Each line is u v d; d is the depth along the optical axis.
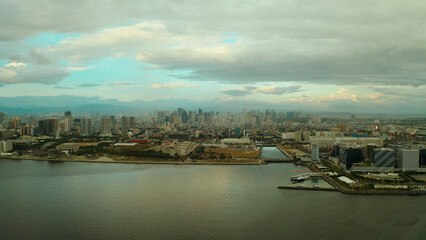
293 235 192.50
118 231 199.00
